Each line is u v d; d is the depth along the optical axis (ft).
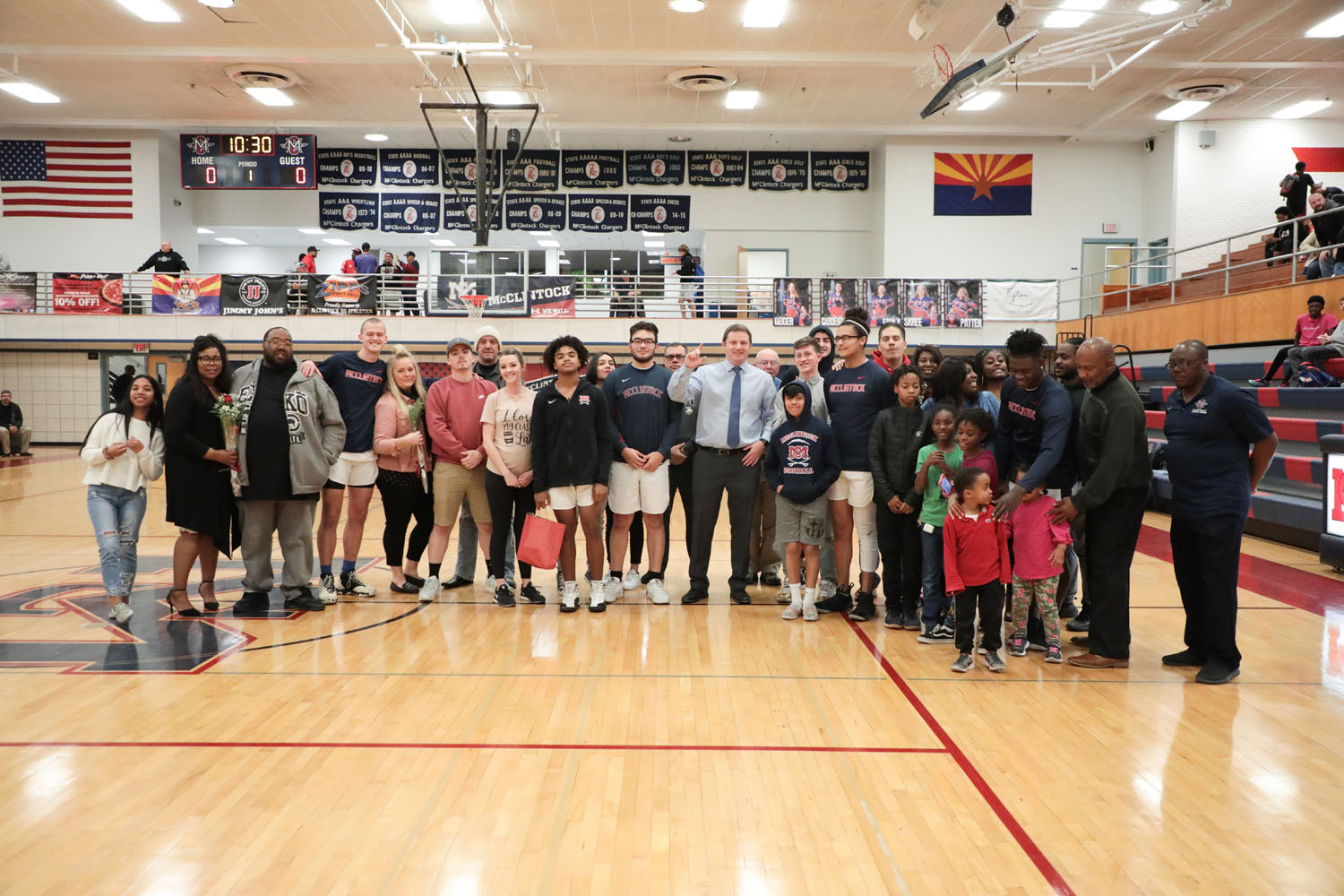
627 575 21.91
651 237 75.15
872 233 70.59
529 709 13.21
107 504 18.02
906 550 17.81
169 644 16.49
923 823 9.72
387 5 45.73
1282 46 49.21
